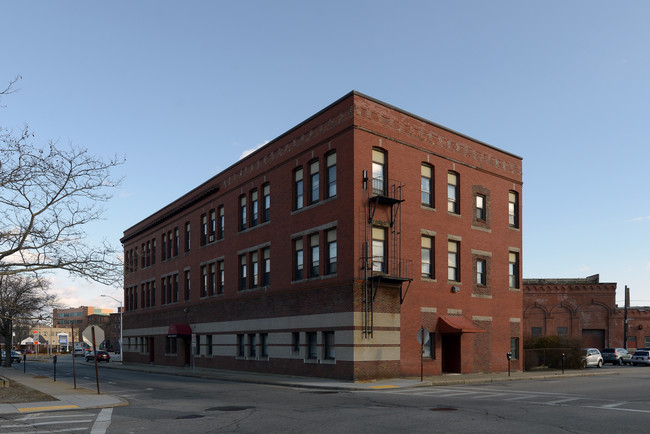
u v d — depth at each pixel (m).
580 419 13.48
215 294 39.56
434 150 31.16
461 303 31.47
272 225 33.16
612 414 14.38
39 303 52.56
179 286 45.66
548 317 57.97
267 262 33.78
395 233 28.28
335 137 28.48
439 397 19.09
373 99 28.34
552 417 13.84
